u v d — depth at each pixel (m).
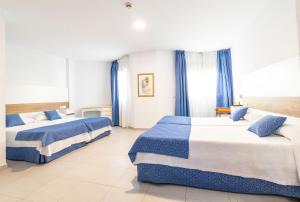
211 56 5.24
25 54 4.36
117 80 6.07
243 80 3.97
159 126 2.77
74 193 1.88
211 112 5.27
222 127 2.70
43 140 2.73
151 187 1.99
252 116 3.06
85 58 5.77
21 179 2.23
